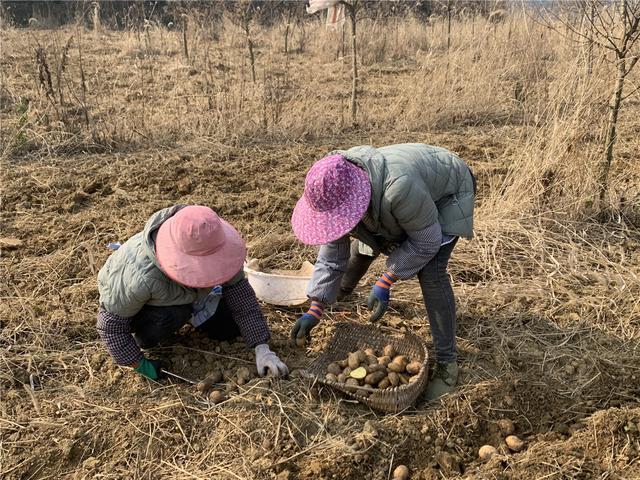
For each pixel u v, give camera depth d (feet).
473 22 30.73
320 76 26.04
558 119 12.75
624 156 15.19
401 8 36.65
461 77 20.45
